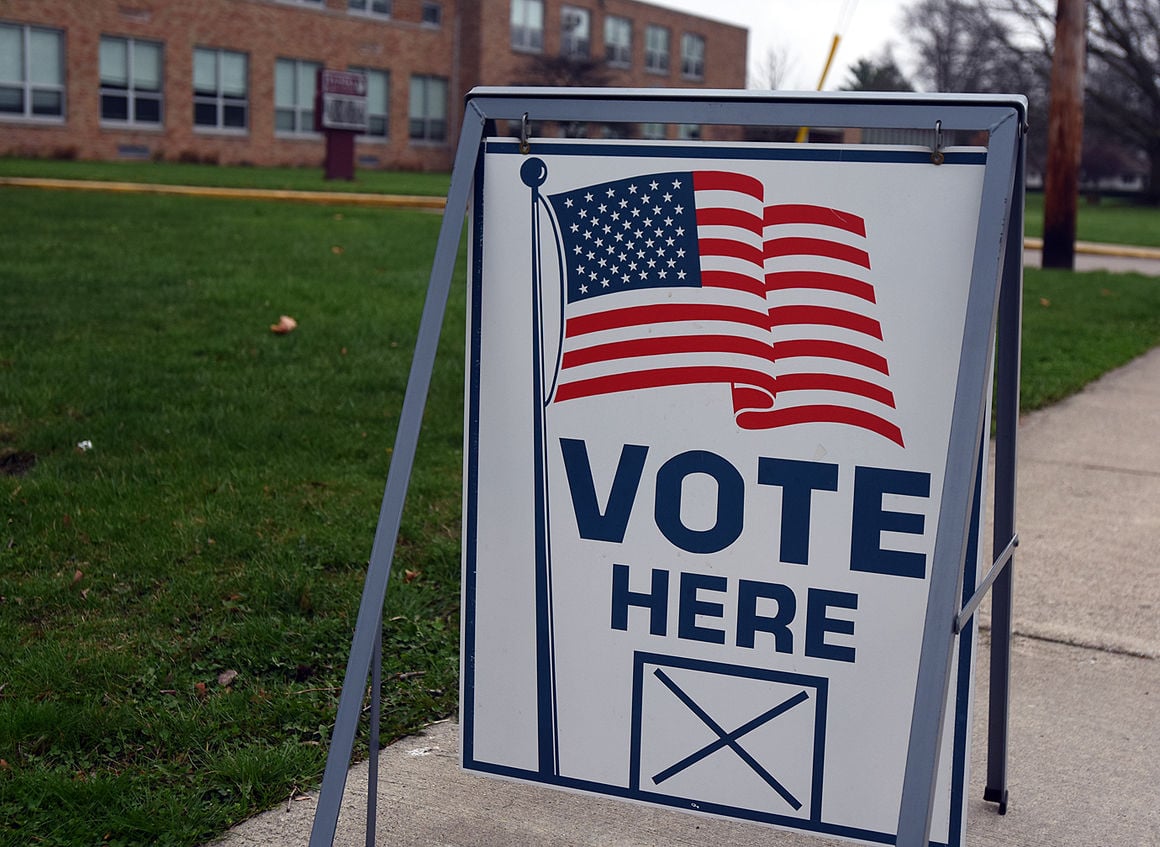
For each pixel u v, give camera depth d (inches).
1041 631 153.7
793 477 86.7
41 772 107.1
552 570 92.4
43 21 1325.0
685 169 87.3
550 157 89.9
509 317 91.8
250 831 102.8
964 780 85.8
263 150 1565.0
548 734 93.9
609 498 90.7
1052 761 120.3
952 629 73.4
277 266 438.6
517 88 90.0
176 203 698.2
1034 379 321.1
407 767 115.2
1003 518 99.2
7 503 176.7
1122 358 366.3
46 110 1347.2
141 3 1407.5
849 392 85.2
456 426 231.0
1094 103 2185.0
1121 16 1985.7
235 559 160.7
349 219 665.0
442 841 102.6
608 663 91.9
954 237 82.4
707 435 88.3
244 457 204.7
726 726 89.5
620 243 89.1
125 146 1419.8
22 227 514.0
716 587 88.8
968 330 77.7
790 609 87.4
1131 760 120.8
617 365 89.8
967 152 81.7
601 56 1973.4
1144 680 140.2
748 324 86.9
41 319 309.6
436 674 132.3
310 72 1616.6
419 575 158.9
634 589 90.7
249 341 297.9
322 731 119.0
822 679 87.0
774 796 88.9
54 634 136.6
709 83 2198.6
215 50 1501.0
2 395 230.8
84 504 178.1
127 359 269.7
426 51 1761.8
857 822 87.1
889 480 84.7
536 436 91.9
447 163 1829.5
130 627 139.3
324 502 183.8
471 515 93.9
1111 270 708.7
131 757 113.5
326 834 83.9
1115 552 185.2
